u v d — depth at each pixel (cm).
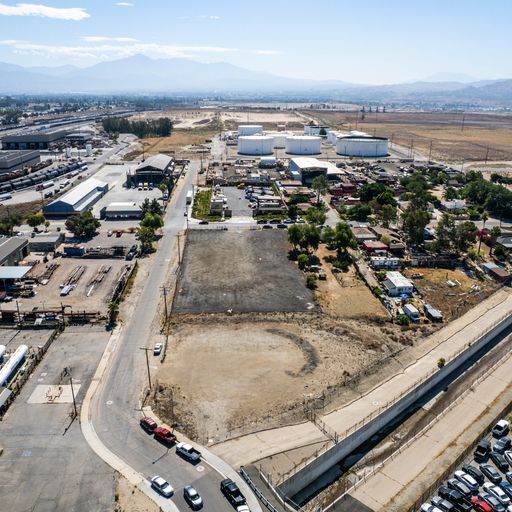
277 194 15800
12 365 6150
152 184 16788
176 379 6153
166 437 5022
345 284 9069
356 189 15862
